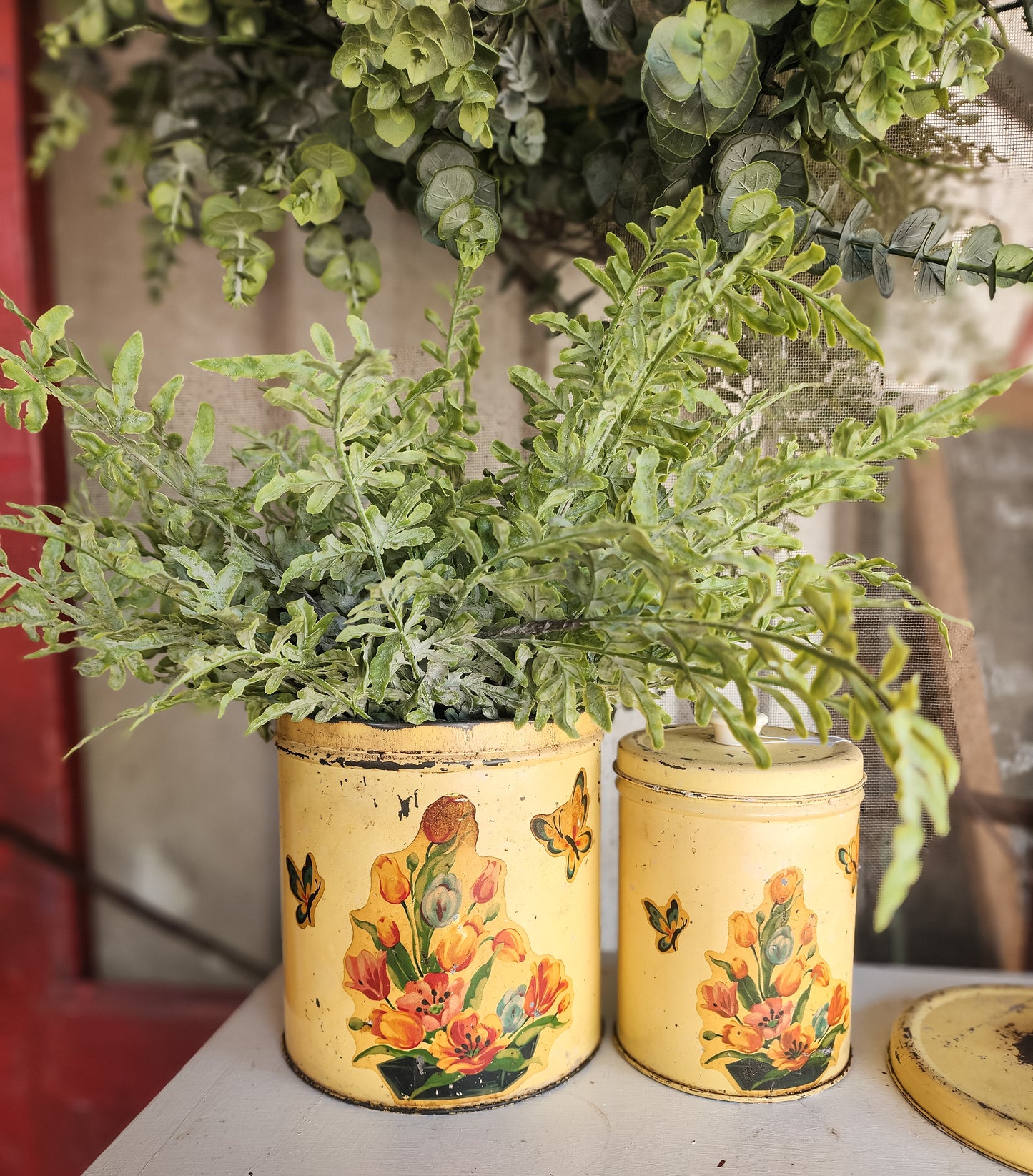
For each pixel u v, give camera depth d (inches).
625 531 11.2
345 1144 14.8
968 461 22.2
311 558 13.1
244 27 22.4
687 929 16.0
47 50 25.3
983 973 22.3
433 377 13.1
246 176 20.5
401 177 21.1
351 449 12.8
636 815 16.8
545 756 15.1
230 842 27.5
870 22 14.1
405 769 14.4
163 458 14.5
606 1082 16.7
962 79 15.8
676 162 16.6
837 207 20.7
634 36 17.8
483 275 22.5
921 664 22.2
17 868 27.5
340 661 14.1
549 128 21.2
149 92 25.3
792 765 15.7
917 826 8.1
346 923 15.1
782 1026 15.8
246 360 11.5
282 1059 17.6
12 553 23.0
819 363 21.0
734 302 13.7
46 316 12.8
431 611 15.2
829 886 15.8
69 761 27.3
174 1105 16.0
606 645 13.4
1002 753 22.8
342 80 15.5
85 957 28.2
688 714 22.3
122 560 12.6
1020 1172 14.3
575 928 16.2
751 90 14.9
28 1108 28.3
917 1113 16.0
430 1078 15.2
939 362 21.5
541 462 14.0
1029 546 22.2
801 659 11.2
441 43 14.9
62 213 25.9
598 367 14.1
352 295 21.0
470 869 14.7
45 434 25.0
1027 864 23.2
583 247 22.1
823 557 22.6
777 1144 15.0
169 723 27.2
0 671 26.8
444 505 15.1
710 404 13.9
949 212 21.0
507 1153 14.6
